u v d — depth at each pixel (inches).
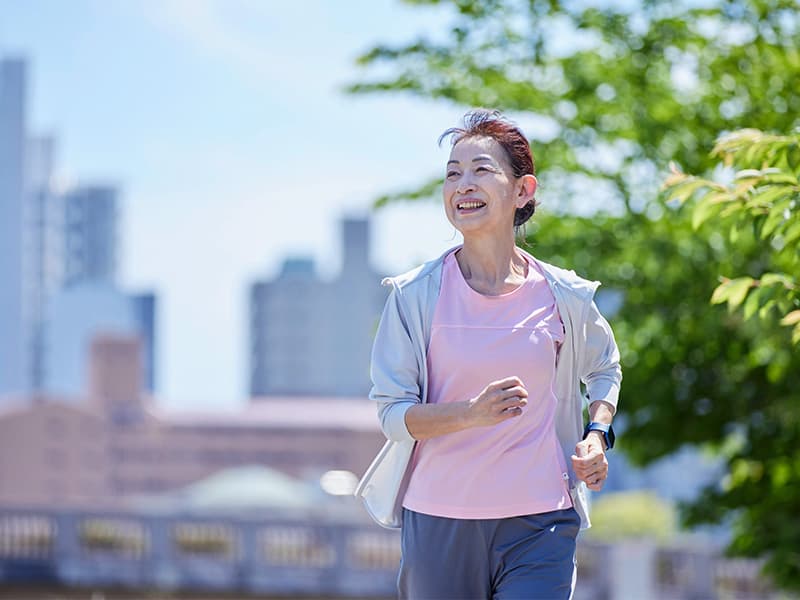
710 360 735.1
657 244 702.5
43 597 1754.4
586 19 736.3
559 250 738.8
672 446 767.7
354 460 4662.9
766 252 650.2
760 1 672.4
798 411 709.9
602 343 236.2
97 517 1772.9
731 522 776.9
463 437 224.7
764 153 319.9
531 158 232.8
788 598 816.9
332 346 7736.2
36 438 4771.2
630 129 730.8
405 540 229.6
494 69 774.5
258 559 1739.7
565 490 227.0
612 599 1544.0
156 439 4820.4
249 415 4832.7
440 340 225.9
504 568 224.4
